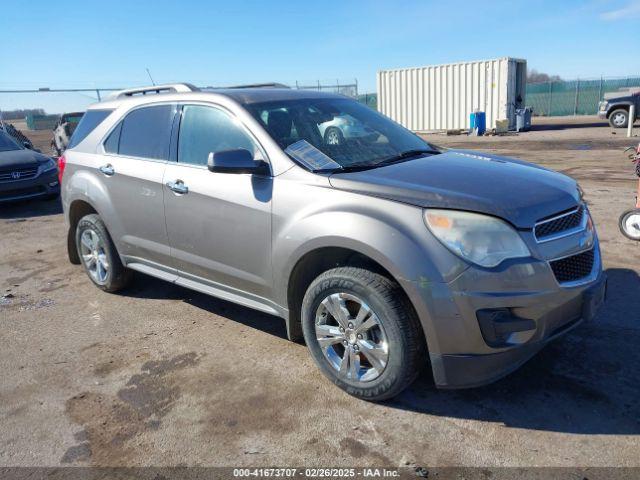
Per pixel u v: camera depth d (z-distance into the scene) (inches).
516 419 115.3
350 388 124.6
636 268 196.5
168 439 114.7
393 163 138.6
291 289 133.5
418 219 110.0
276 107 151.9
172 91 173.3
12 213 370.9
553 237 112.3
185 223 155.6
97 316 181.6
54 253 263.6
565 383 127.1
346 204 119.0
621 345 142.0
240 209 138.7
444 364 110.0
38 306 193.5
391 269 109.7
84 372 144.4
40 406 129.3
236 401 127.1
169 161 162.4
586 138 703.7
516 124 879.7
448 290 105.8
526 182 122.9
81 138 200.7
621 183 364.5
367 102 1389.0
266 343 155.8
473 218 106.8
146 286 208.2
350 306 125.3
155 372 142.5
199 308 184.2
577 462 101.5
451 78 920.3
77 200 198.4
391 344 114.0
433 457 105.0
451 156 149.4
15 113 1520.7
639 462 100.7
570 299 112.7
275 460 106.7
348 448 109.0
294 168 131.7
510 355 109.0
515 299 105.4
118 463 108.2
